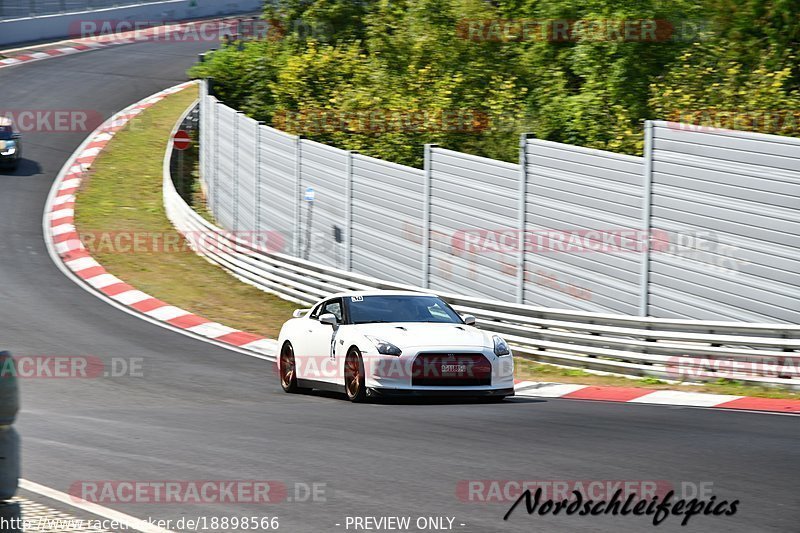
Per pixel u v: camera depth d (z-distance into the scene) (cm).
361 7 12475
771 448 3047
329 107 9769
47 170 12700
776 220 4906
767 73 7769
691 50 8550
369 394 4247
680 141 5388
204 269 9138
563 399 4641
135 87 17162
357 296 4806
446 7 10319
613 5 8694
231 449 3080
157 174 12812
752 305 5034
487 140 8956
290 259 8144
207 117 11744
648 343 5334
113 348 6169
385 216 7544
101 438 3303
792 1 8081
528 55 9681
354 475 2686
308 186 8431
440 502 2394
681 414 3938
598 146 8369
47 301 7644
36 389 4772
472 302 6450
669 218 5466
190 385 5016
